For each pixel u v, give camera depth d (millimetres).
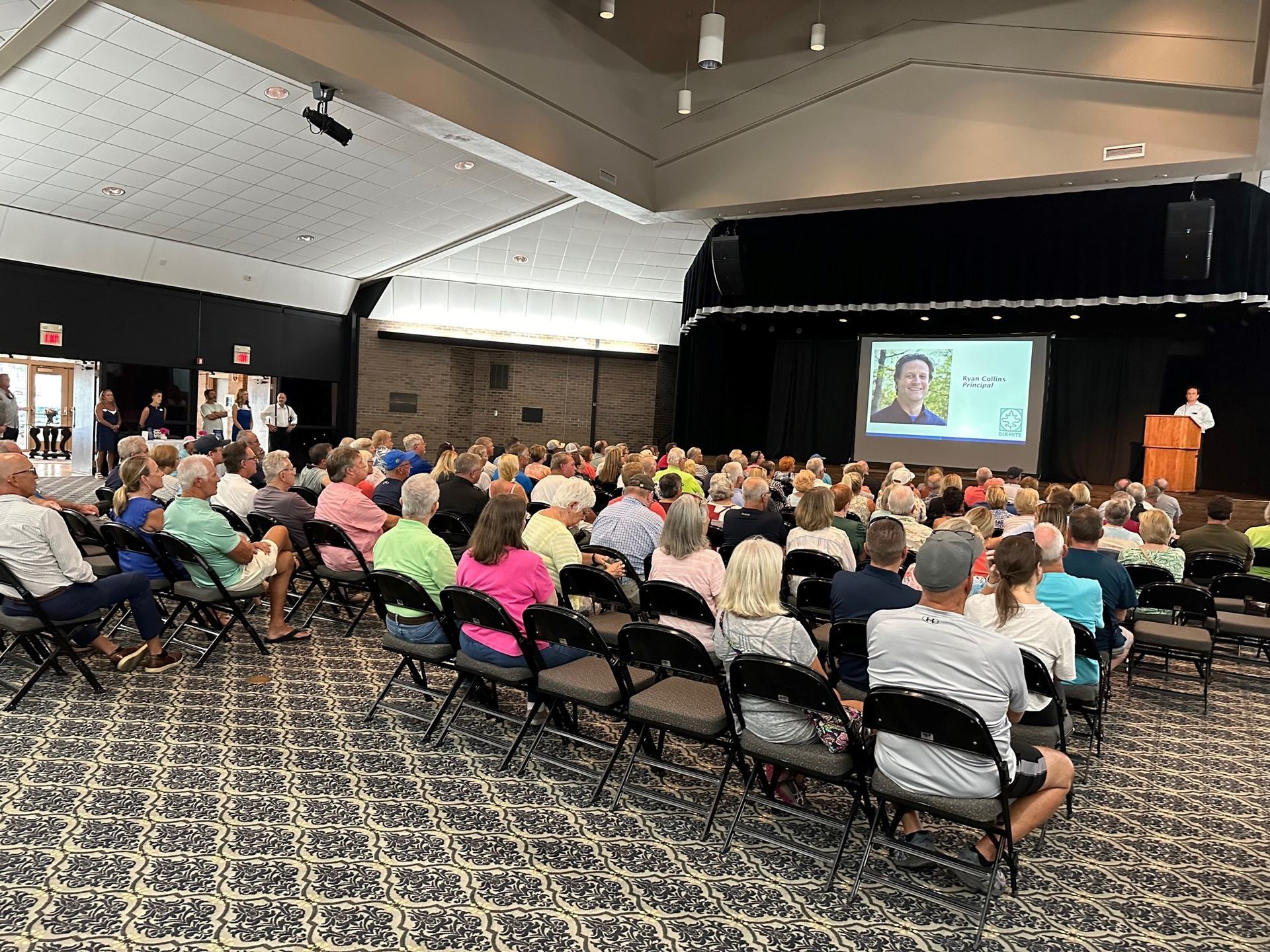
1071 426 14672
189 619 5273
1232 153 7609
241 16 6012
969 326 14578
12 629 4055
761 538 3270
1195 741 4637
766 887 2918
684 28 9883
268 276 14711
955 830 3426
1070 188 8867
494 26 8086
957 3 8727
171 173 10008
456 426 18453
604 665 3775
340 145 9367
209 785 3436
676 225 15562
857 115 9367
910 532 5789
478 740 4070
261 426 16125
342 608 6414
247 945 2434
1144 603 5438
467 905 2703
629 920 2674
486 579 3846
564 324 18484
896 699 2646
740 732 3238
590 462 11320
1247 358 13180
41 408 19875
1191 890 3037
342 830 3141
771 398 17812
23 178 9945
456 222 12531
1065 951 2639
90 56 7070
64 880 2709
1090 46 8125
